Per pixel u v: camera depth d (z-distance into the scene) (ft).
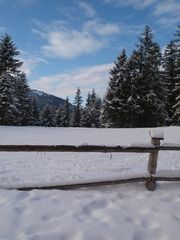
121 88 148.66
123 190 21.04
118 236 14.39
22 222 15.38
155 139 21.24
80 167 30.89
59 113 281.33
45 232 14.49
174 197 20.04
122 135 71.92
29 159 35.96
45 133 77.20
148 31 156.66
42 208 17.15
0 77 144.87
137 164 33.35
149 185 21.20
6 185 19.92
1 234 14.08
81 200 18.67
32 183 20.22
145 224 15.92
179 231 15.11
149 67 152.05
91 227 15.07
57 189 20.40
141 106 146.72
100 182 20.76
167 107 159.63
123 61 157.99
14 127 97.30
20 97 191.52
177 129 83.56
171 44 165.48
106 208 17.79
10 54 156.04
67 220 15.78
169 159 36.70
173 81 162.40
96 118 262.06
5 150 19.77
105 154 40.37
